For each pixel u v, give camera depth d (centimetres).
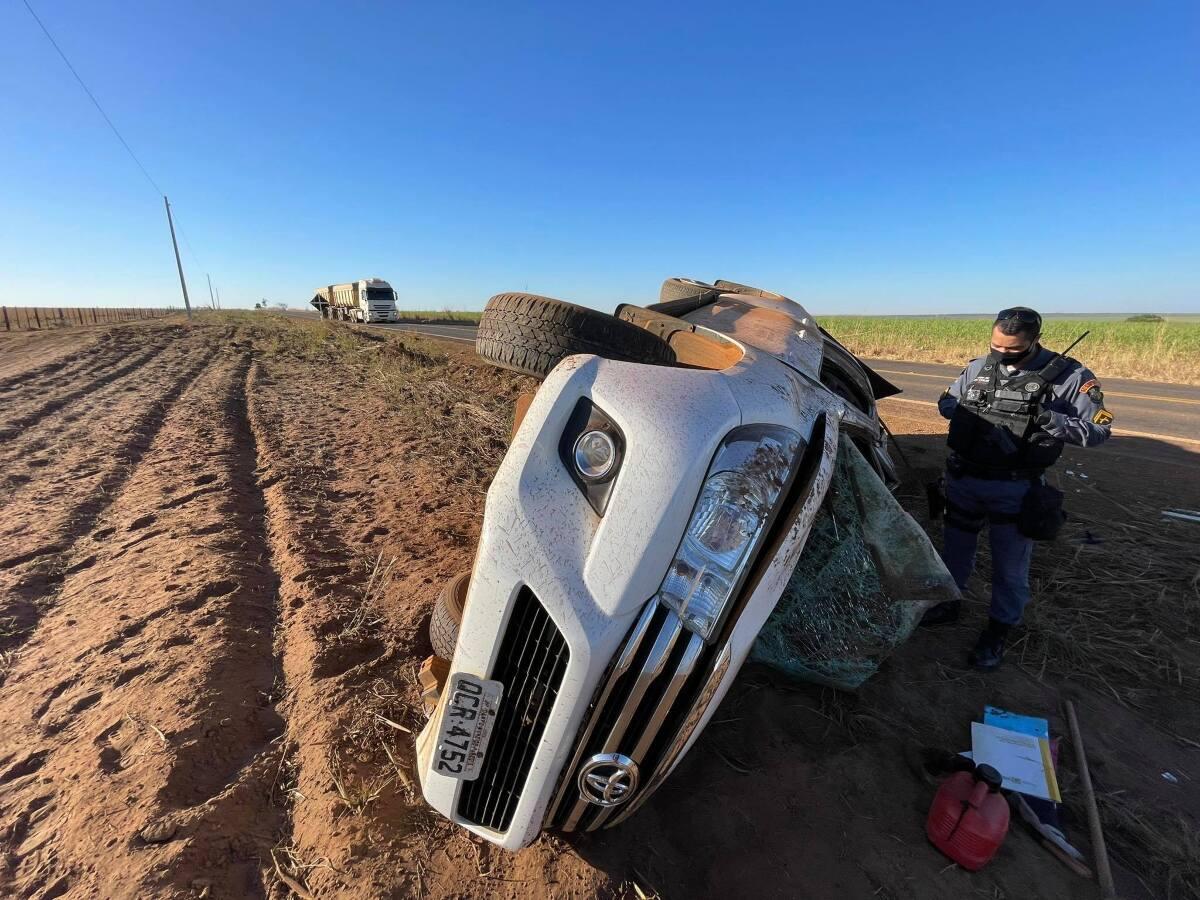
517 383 1026
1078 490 557
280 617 342
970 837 200
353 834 203
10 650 316
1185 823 224
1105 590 377
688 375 190
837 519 260
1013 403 292
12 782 230
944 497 350
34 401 983
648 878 194
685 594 157
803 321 400
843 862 204
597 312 270
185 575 377
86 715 261
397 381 1088
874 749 254
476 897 185
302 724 257
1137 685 298
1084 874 202
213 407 923
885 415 880
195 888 186
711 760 245
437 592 355
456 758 168
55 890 185
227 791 221
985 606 365
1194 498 535
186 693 266
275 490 537
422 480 562
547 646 157
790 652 276
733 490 166
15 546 433
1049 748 246
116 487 564
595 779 160
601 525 156
